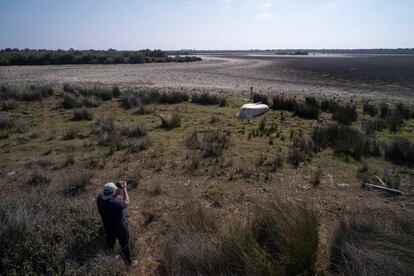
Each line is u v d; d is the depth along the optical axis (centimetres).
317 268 415
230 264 406
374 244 426
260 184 750
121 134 1154
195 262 417
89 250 464
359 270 385
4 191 692
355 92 2602
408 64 6738
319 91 2634
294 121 1395
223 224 546
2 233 441
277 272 385
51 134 1156
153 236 543
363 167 834
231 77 3856
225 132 1182
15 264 404
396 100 2156
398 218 509
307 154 945
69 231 475
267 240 459
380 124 1298
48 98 1881
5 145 1031
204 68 5391
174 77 3709
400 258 394
